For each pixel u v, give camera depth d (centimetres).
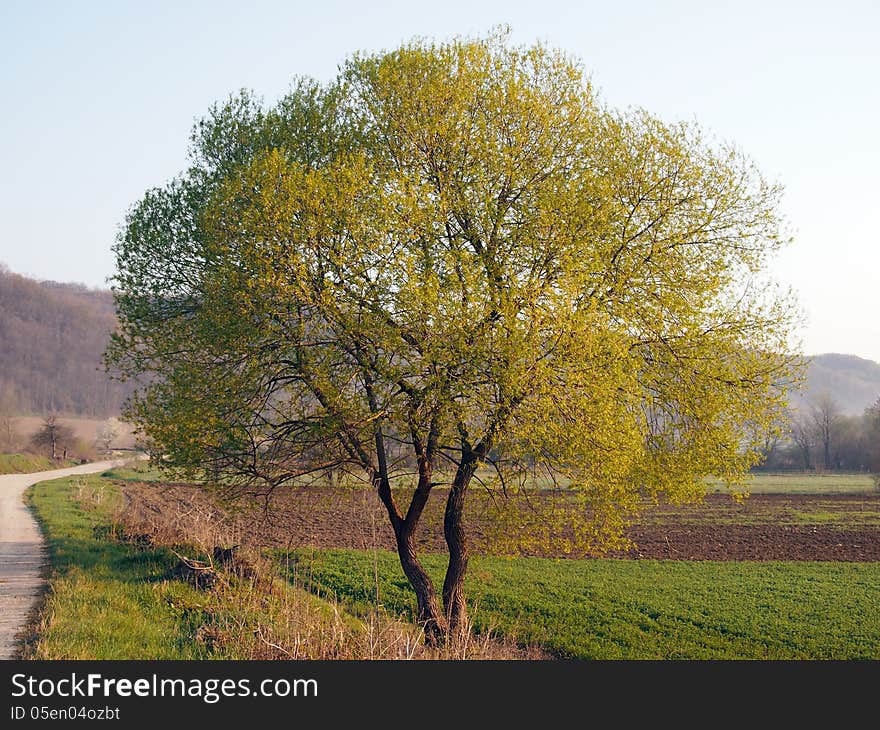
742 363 1750
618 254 1725
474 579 2603
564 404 1476
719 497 6450
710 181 1792
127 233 1880
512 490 1753
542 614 2170
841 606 2356
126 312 1869
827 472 10394
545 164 1770
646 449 1744
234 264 1659
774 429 1758
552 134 1780
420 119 1756
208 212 1648
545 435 1482
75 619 1380
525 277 1634
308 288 1537
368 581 2453
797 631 2048
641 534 4156
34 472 8119
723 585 2667
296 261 1523
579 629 2003
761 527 4466
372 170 1608
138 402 1759
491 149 1700
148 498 4531
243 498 1895
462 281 1523
